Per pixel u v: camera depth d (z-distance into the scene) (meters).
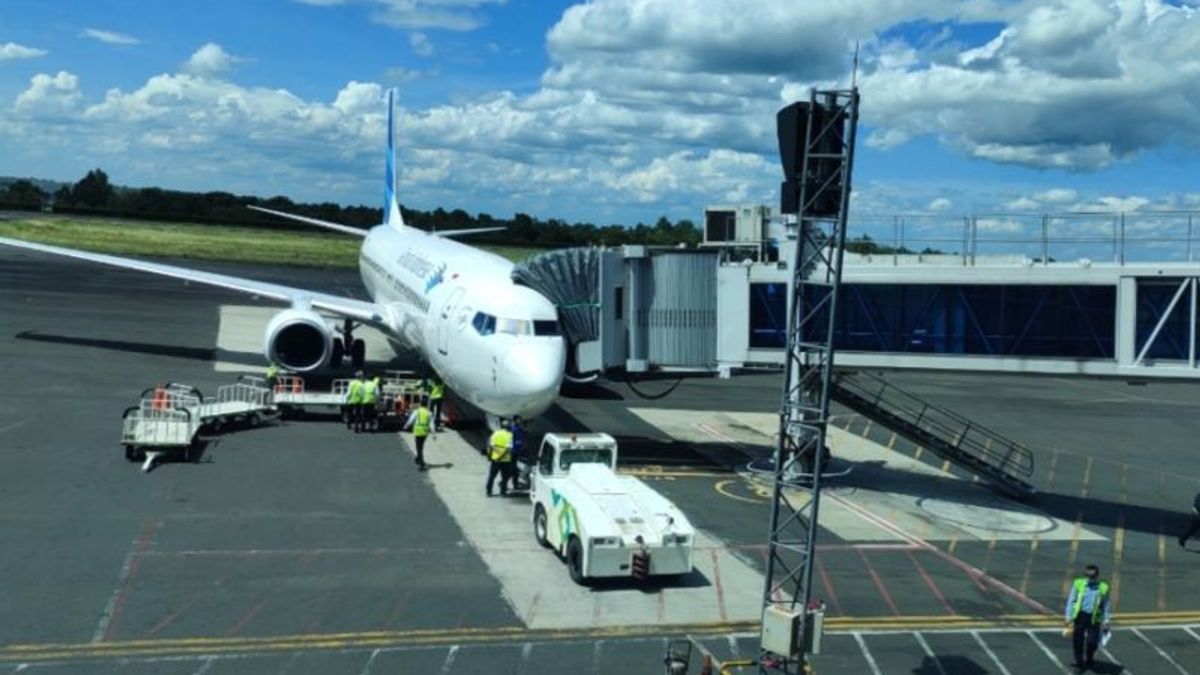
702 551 24.50
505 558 23.05
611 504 21.91
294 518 25.28
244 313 72.12
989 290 28.81
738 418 44.38
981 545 26.77
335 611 19.39
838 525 27.97
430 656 17.55
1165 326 26.95
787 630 15.82
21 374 43.03
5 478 27.42
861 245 32.91
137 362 47.94
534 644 18.28
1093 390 60.00
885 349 29.98
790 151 17.03
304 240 176.00
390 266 49.66
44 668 16.31
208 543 23.02
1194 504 28.98
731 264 31.80
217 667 16.69
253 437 34.41
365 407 36.00
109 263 50.34
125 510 25.16
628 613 20.05
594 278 32.81
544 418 41.47
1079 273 27.67
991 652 19.16
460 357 32.03
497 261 40.12
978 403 52.97
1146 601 22.72
